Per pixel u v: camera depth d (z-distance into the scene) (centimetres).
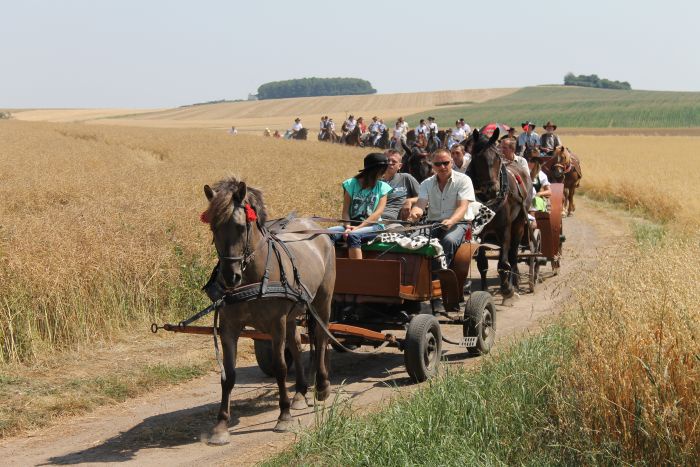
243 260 1147
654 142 13212
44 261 1752
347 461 1034
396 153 1850
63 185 3450
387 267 1481
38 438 1217
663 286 1233
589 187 5803
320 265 1332
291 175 4106
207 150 7112
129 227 2180
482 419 1102
